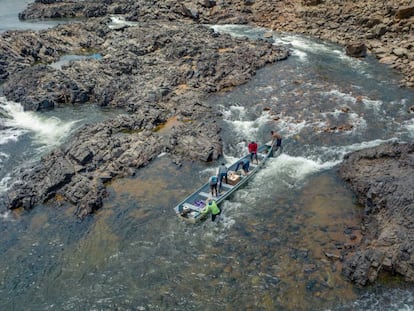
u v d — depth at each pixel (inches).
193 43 2741.1
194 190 1451.8
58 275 1143.0
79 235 1279.5
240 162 1535.4
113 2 4471.0
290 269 1104.2
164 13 3814.0
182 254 1184.2
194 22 3614.7
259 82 2274.9
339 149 1626.5
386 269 1045.2
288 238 1213.7
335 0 3366.1
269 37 3038.9
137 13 3890.3
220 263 1144.8
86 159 1589.6
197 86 2226.9
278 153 1635.1
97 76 2361.0
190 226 1288.1
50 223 1339.8
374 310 968.3
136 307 1032.8
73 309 1040.8
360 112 1887.3
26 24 3912.4
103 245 1234.0
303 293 1030.4
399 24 2760.8
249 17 3572.8
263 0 3794.3
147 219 1326.3
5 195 1478.8
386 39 2691.9
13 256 1214.3
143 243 1232.2
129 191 1461.6
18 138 1867.6
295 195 1398.9
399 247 1062.4
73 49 3100.4
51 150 1747.0
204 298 1042.1
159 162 1622.8
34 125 1994.3
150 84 2241.6
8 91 2293.3
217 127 1812.3
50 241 1264.8
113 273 1136.2
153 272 1130.0
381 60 2476.6
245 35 3139.8
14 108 2153.1
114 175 1545.3
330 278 1063.0
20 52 2834.6
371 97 2025.1
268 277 1086.4
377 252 1063.0
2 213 1398.9
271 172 1530.5
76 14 4281.5
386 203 1218.0
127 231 1280.8
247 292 1048.2
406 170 1338.6
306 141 1696.6
